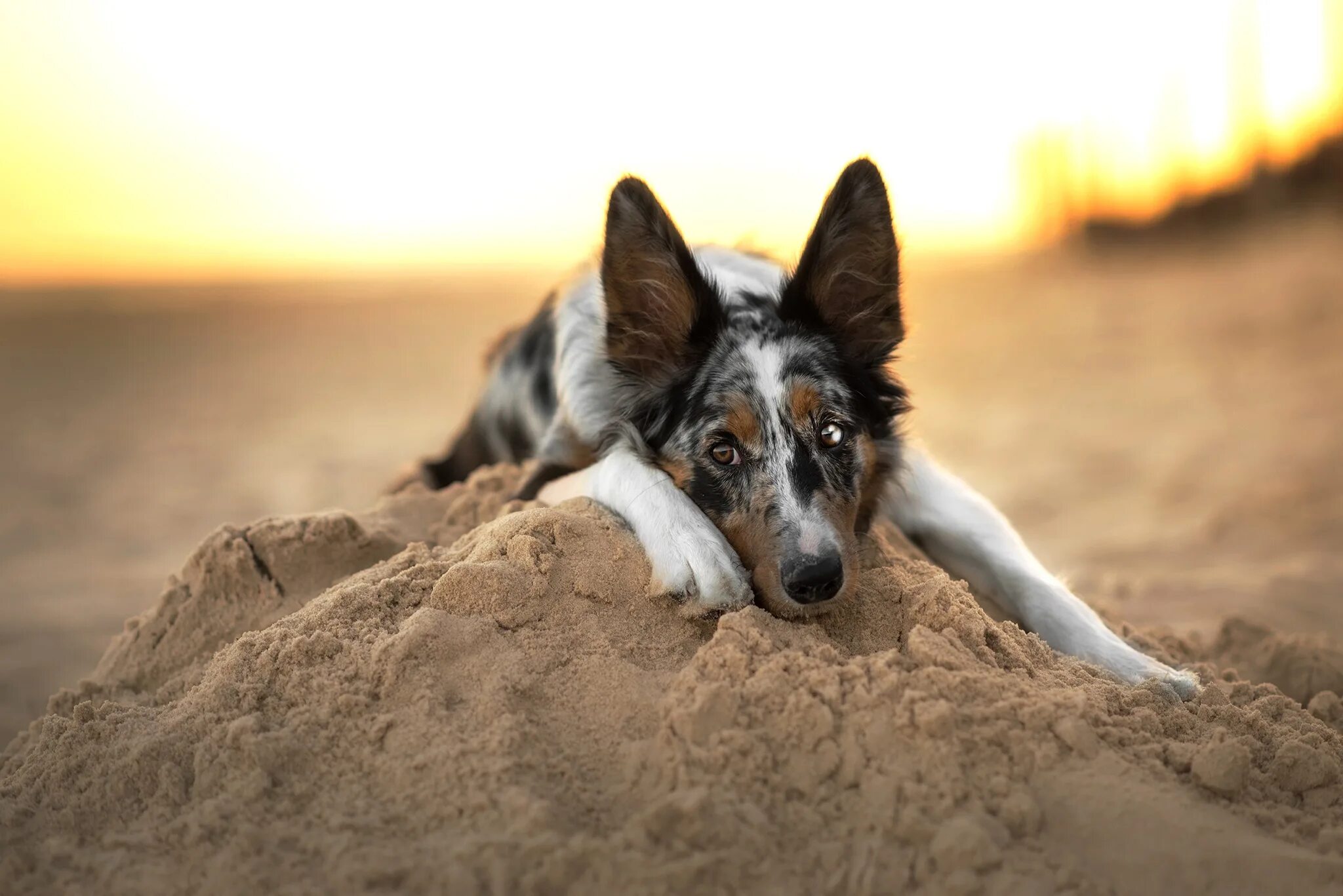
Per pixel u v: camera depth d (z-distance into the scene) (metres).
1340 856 2.98
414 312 35.06
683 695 3.22
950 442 13.78
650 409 4.69
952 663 3.34
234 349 27.69
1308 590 7.06
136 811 3.25
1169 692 3.72
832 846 2.92
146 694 4.08
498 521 4.11
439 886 2.79
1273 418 12.98
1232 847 2.93
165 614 4.32
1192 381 15.87
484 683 3.38
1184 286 26.19
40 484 13.34
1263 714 3.72
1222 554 8.35
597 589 3.76
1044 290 30.50
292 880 2.87
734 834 2.87
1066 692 3.36
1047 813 3.01
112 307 37.06
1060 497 10.77
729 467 4.38
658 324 4.69
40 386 21.95
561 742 3.25
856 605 3.89
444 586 3.68
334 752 3.27
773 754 3.10
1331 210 32.12
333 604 3.73
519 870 2.79
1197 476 10.81
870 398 4.78
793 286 4.73
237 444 15.72
